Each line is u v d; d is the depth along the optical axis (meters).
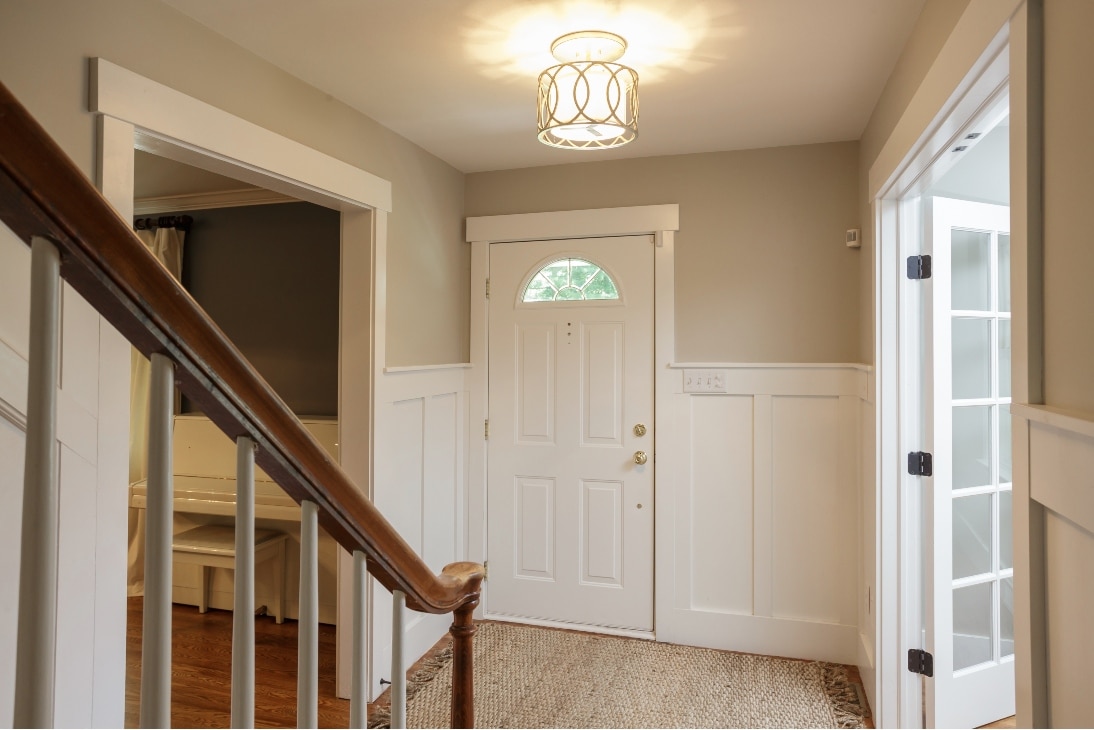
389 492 2.84
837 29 2.04
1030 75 1.11
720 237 3.26
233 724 0.67
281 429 0.71
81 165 1.61
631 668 2.99
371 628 2.71
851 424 3.05
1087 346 0.94
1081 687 0.97
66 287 1.53
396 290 2.95
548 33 2.07
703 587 3.27
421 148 3.19
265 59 2.22
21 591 0.50
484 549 3.59
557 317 3.50
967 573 2.54
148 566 0.59
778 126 2.92
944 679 2.40
